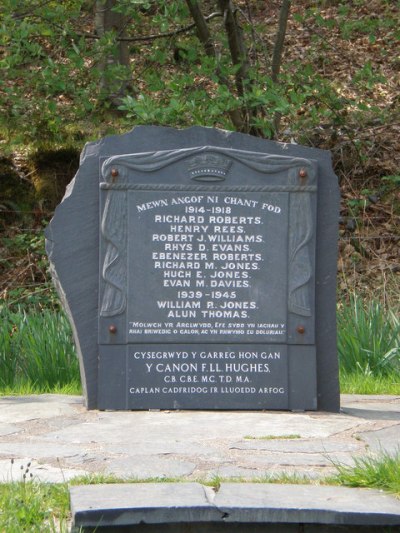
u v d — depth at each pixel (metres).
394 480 3.75
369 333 8.05
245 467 4.16
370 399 6.63
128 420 5.50
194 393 5.99
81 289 6.08
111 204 6.04
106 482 3.84
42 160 13.48
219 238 6.06
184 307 6.03
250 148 6.19
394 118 14.90
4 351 7.80
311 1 18.77
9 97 11.83
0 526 3.37
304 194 6.09
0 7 11.07
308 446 4.63
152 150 6.15
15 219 13.30
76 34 11.44
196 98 10.45
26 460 4.33
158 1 10.66
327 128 14.29
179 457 4.38
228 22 11.91
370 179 14.14
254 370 6.02
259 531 3.46
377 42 17.31
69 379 7.50
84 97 11.41
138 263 6.03
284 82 11.53
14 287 12.64
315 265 6.12
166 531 3.44
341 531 3.46
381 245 12.98
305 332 6.04
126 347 6.00
